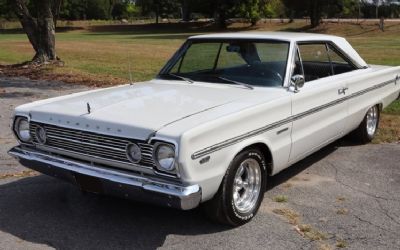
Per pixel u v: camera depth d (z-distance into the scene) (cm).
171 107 430
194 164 377
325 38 591
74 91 1288
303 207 486
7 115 941
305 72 548
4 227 441
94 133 408
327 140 579
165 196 376
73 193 522
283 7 7494
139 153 386
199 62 558
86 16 10369
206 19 8800
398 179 567
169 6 8994
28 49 3141
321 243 412
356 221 455
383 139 734
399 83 766
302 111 504
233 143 411
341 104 586
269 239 418
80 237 423
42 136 452
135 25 8631
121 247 406
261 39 534
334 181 560
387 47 2900
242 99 456
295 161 527
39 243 412
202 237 422
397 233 432
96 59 2342
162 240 418
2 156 657
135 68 1866
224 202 418
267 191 529
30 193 522
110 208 483
